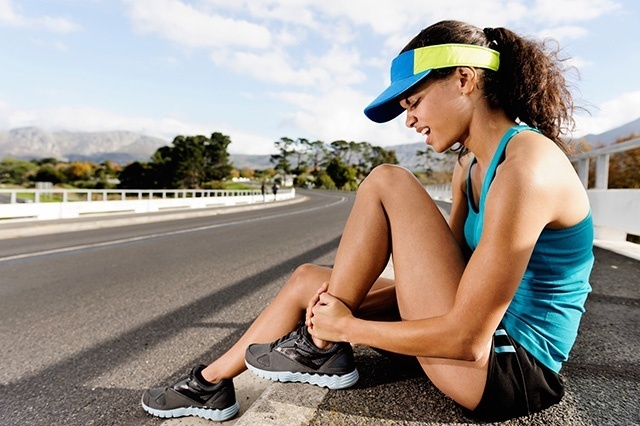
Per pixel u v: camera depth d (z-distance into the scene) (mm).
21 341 2420
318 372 1240
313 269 1345
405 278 1091
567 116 1115
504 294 894
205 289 3627
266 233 8492
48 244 7234
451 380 1054
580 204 971
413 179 1148
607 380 1337
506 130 1041
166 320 2770
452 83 1031
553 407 1150
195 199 21297
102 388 1816
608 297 2383
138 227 10633
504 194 886
